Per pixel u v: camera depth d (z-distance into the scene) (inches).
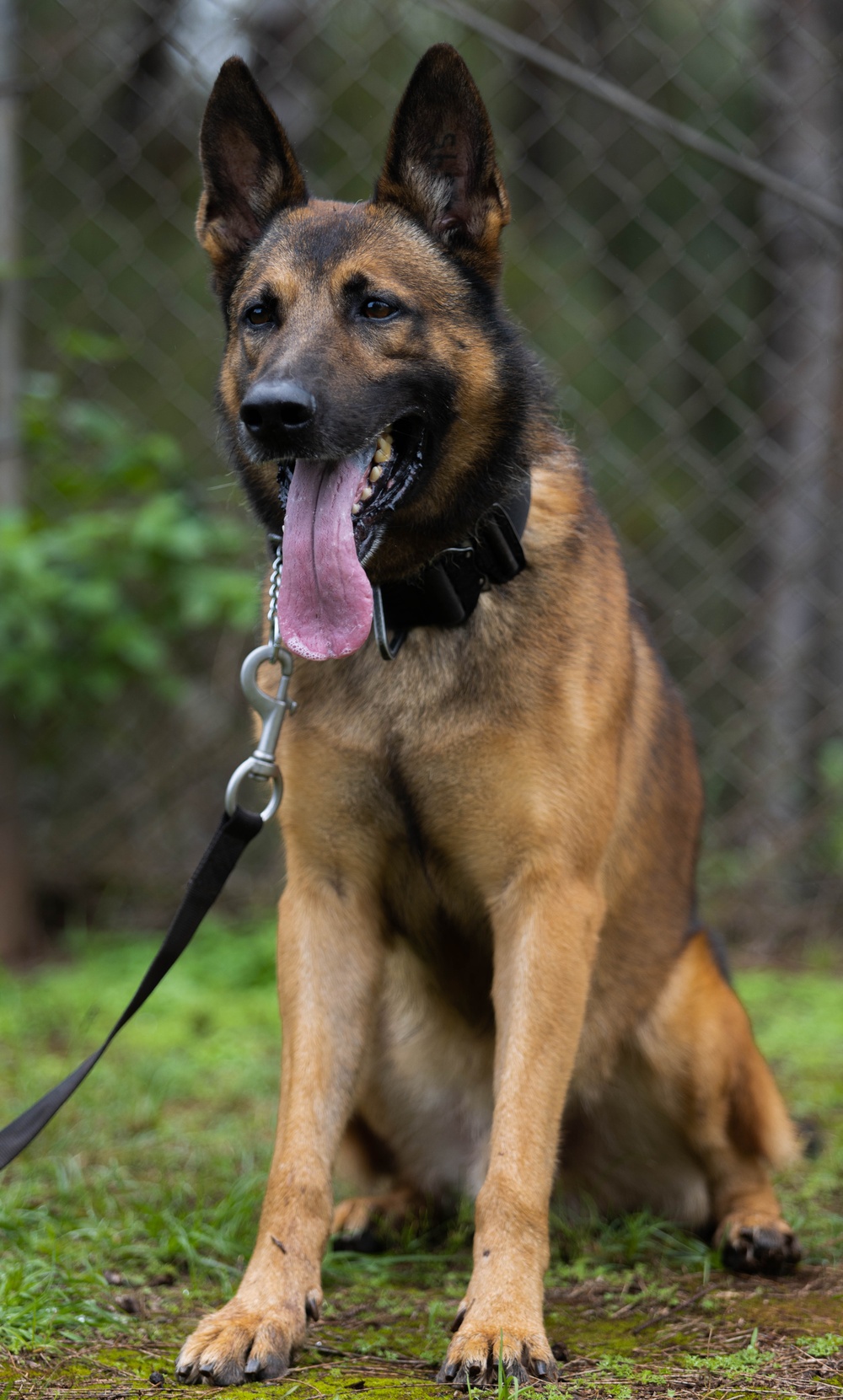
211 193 106.7
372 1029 100.4
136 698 222.2
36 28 259.4
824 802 225.3
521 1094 90.8
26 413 201.0
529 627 96.2
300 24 245.1
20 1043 167.8
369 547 94.1
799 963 216.4
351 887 100.4
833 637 260.8
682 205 317.1
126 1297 92.0
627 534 276.7
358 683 97.3
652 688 115.5
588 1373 79.3
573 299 307.7
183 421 261.0
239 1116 145.4
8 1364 79.0
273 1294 83.1
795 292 270.1
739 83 289.0
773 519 255.4
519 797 95.2
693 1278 101.7
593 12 294.2
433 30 287.3
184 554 189.6
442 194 100.6
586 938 95.7
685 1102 112.2
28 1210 109.6
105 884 227.6
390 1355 83.7
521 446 100.0
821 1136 135.0
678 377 316.5
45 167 247.6
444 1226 116.7
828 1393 76.0
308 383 89.7
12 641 194.5
